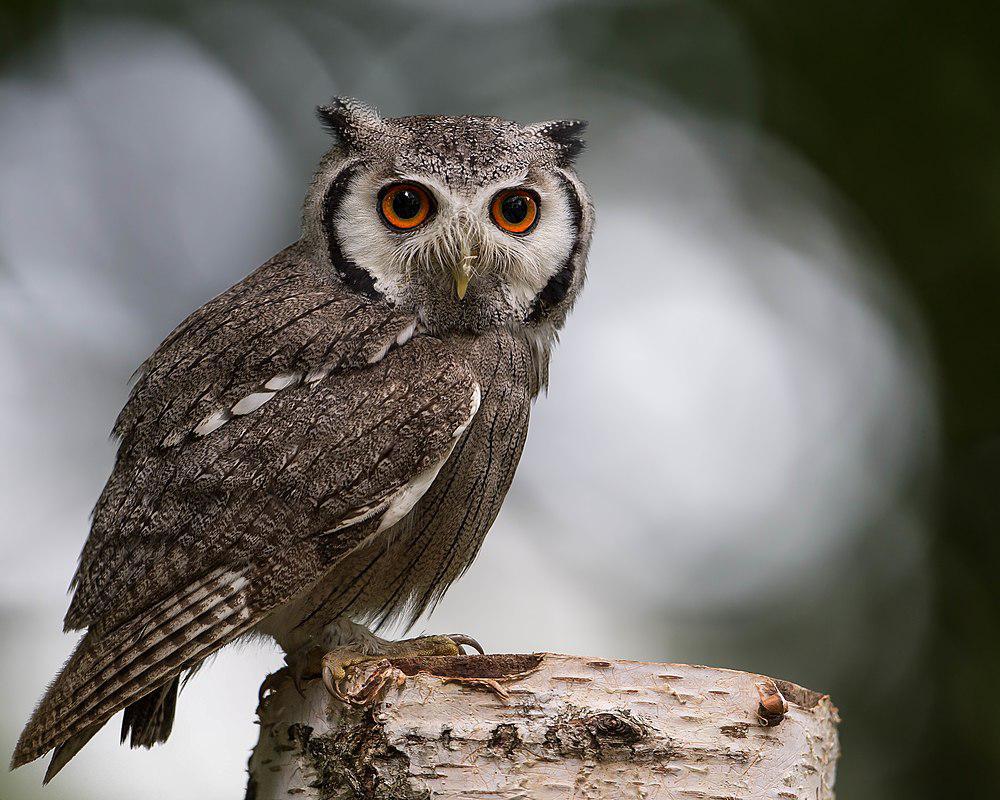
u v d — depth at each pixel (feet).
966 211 53.57
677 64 59.26
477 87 58.70
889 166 55.26
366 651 26.68
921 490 51.31
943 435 51.90
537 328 30.17
